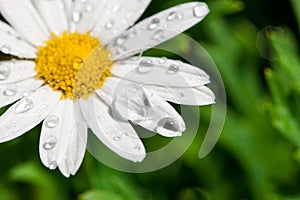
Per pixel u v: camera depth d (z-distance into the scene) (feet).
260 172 0.83
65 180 0.80
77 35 0.75
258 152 0.84
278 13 0.89
